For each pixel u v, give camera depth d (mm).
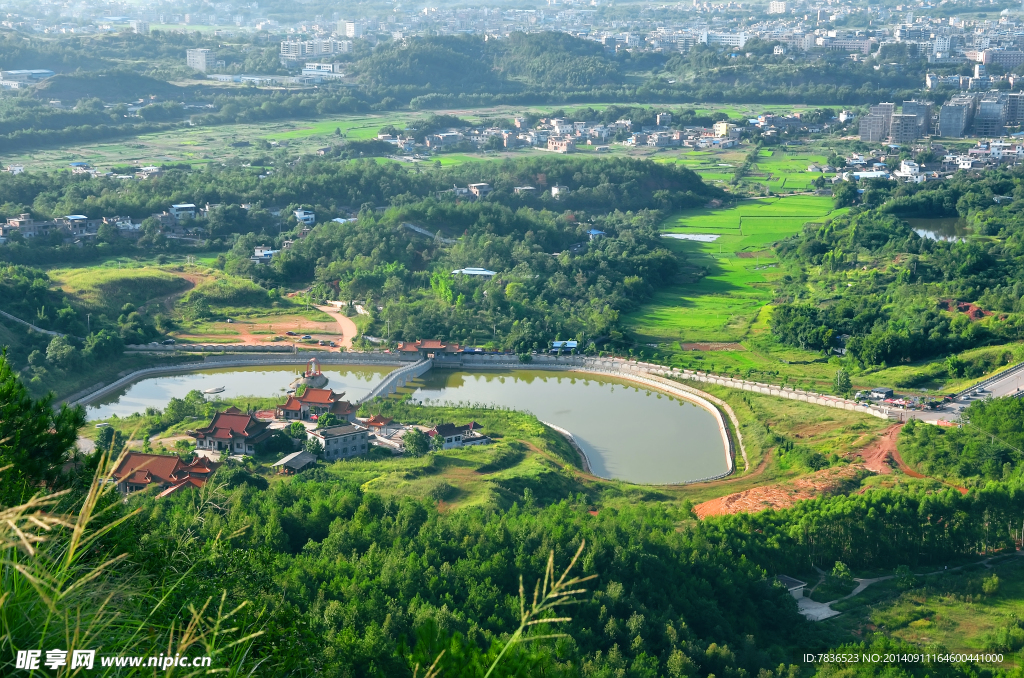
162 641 41094
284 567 124562
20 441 55281
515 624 122250
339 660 93250
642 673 117938
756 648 135875
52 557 37906
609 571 140750
